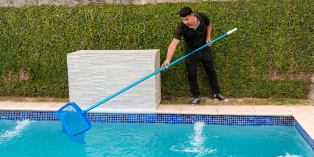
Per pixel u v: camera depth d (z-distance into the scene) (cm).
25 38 505
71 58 436
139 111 437
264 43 459
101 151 362
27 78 519
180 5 468
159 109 441
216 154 346
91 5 488
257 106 445
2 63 516
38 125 445
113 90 438
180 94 496
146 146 371
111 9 483
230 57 469
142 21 479
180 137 394
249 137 387
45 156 352
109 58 430
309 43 450
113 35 488
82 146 376
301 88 464
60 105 472
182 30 409
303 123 374
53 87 511
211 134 400
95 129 426
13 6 504
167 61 405
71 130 366
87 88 443
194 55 444
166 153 351
